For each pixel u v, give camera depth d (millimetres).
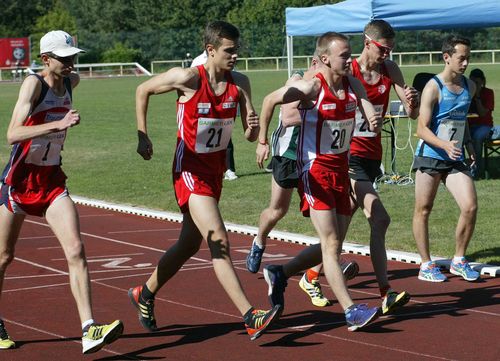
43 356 7227
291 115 9133
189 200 7391
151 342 7629
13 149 7188
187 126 7383
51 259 11430
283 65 70625
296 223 13664
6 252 7406
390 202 15141
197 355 7227
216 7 84625
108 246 12438
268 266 8523
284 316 8492
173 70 7367
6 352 7344
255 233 13125
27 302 9117
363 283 9930
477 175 17750
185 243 7727
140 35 79125
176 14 85188
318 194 7816
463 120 9836
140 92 7430
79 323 8250
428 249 10055
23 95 6992
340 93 7824
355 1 17250
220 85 7398
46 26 82062
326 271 7840
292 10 18750
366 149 8930
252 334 7270
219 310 8711
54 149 7164
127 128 29516
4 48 75125
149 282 7898
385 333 7840
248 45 72000
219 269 7316
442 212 14039
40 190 7211
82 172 20125
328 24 17625
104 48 79562
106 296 9422
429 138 9594
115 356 7223
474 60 64500
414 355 7164
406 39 65375
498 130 18047
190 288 9688
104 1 88500
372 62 8867
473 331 7898
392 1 16219
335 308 8797
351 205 9102
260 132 7910
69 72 7109
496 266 10422
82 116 34156
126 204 16172
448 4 15945
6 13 89062
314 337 7727
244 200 15867
